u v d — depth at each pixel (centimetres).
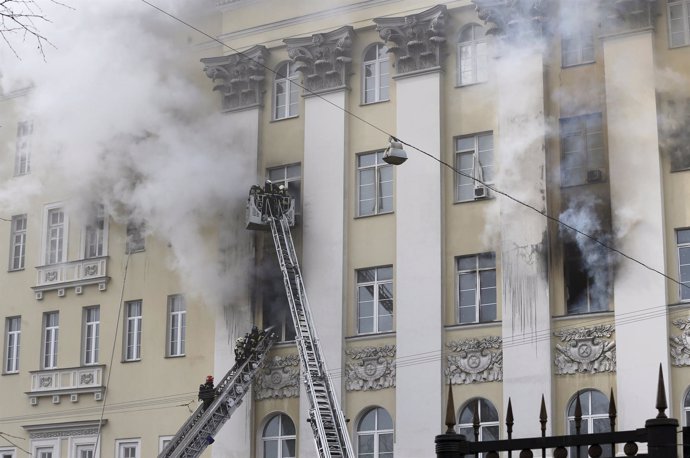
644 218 3644
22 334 5044
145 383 4594
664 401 1512
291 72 4509
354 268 4181
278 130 4469
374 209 4206
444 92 4125
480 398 3809
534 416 3675
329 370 4103
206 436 3991
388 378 4003
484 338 3841
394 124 4203
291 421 4188
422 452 3847
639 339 3569
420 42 4153
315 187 4303
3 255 5197
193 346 4484
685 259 3619
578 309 3728
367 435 4022
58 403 4850
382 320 4100
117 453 4612
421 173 4075
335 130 4306
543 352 3706
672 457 1484
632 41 3769
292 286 4109
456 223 4006
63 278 4950
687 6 3738
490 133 4019
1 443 4997
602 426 3591
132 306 4756
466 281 3956
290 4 4525
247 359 4188
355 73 4338
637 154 3691
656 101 3700
